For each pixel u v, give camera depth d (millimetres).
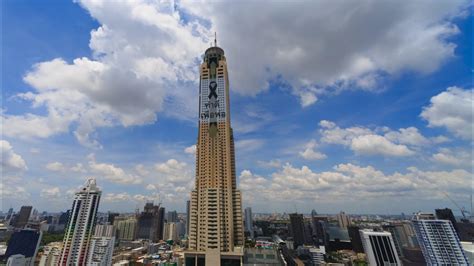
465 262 159625
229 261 189125
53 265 197250
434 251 169750
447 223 171000
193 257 194500
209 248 192375
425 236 176750
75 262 194625
